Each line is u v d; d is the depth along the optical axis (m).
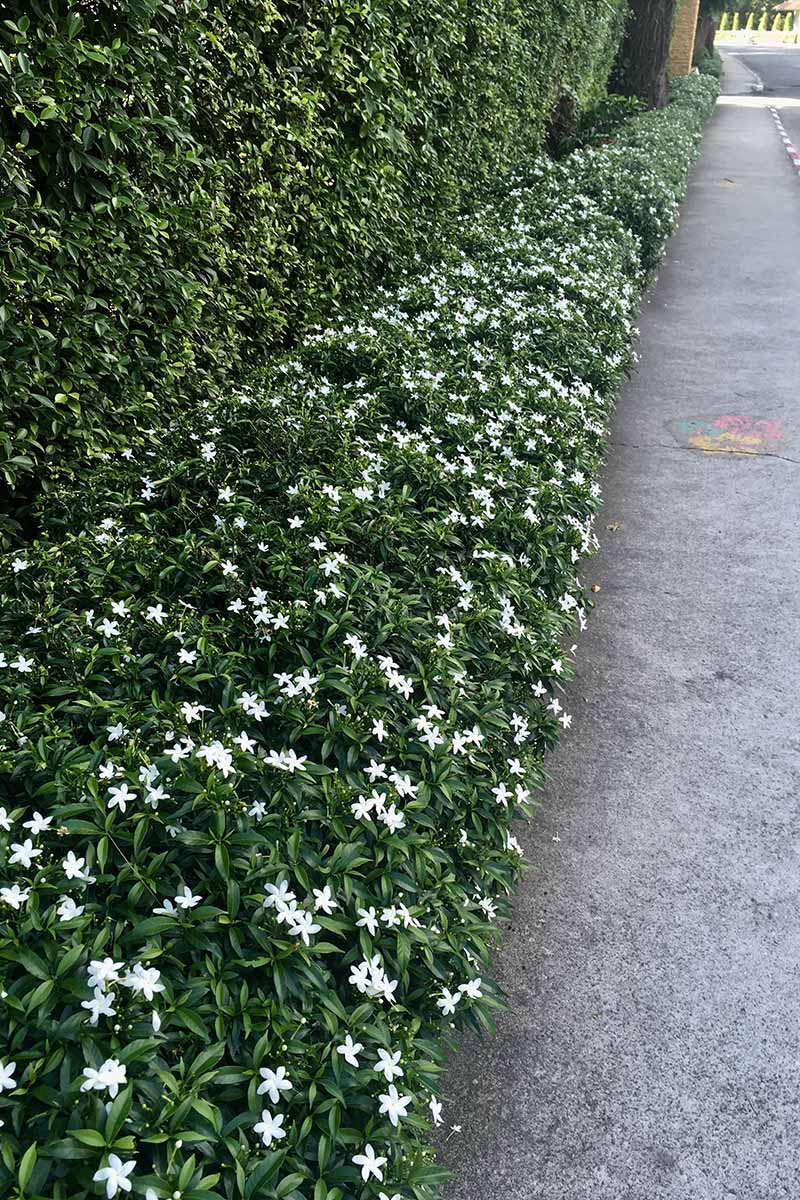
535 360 5.40
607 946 2.91
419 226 7.62
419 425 4.35
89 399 4.07
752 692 4.03
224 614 3.07
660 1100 2.49
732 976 2.81
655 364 7.89
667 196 9.85
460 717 2.82
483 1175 2.32
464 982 2.31
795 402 7.07
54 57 3.50
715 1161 2.35
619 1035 2.65
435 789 2.53
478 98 8.91
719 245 11.74
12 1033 1.75
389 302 6.14
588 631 4.43
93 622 2.90
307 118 5.44
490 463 4.09
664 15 18.80
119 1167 1.52
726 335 8.55
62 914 1.91
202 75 4.53
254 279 5.41
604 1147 2.38
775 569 4.93
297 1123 1.84
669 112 18.17
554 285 6.38
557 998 2.75
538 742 3.22
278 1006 1.92
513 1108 2.47
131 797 2.14
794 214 13.49
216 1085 1.82
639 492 5.79
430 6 7.04
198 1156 1.74
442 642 2.89
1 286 3.52
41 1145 1.61
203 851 2.10
